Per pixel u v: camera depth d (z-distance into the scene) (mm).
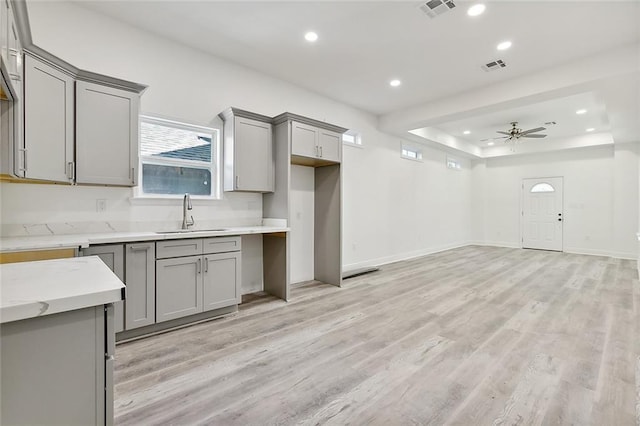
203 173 3646
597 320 3018
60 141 2336
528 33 3133
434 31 3123
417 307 3430
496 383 1948
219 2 2686
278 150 3877
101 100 2580
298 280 4566
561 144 7434
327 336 2656
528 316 3139
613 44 3314
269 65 3842
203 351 2371
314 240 4770
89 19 2771
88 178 2516
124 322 2467
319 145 4102
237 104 3789
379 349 2416
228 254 3133
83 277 1058
